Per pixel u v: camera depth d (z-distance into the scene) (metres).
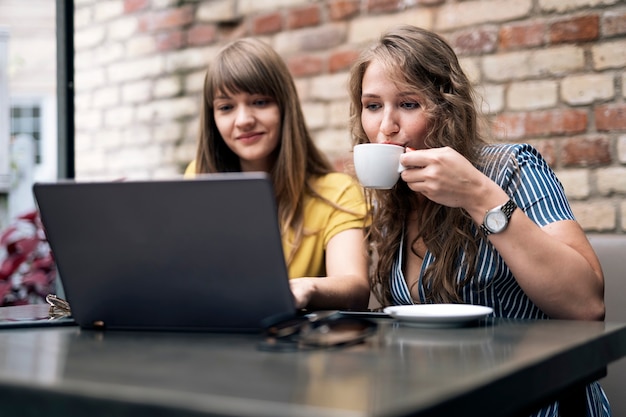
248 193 1.06
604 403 1.51
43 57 3.43
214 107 1.94
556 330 1.14
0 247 2.74
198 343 1.06
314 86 2.80
